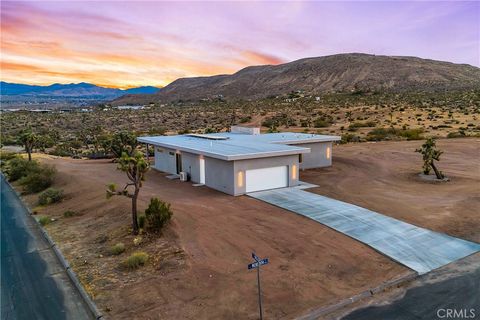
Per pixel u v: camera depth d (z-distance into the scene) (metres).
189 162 29.08
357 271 13.41
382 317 10.73
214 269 13.77
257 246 15.65
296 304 11.41
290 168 25.95
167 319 10.88
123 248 16.05
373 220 18.56
